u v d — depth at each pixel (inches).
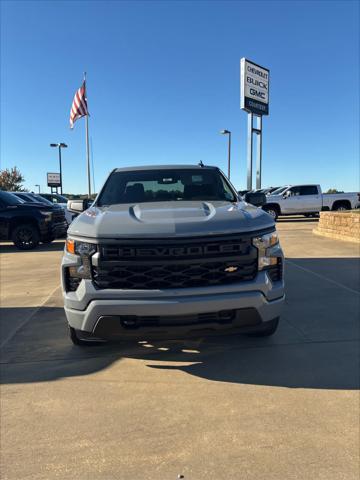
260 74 1012.5
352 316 194.1
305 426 108.7
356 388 128.1
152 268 125.1
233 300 125.3
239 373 139.5
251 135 999.0
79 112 970.1
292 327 179.9
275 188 974.4
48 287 269.6
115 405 121.0
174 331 126.1
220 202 167.6
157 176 196.4
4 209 472.4
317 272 294.2
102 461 96.7
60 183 1397.6
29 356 155.9
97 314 125.6
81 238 130.7
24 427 110.7
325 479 89.7
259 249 131.6
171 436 105.6
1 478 91.4
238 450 99.6
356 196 896.9
